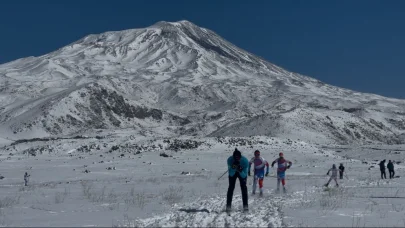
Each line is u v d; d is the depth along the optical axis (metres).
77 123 142.88
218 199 15.66
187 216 11.30
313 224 9.72
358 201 14.44
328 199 14.76
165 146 63.34
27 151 72.69
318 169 39.44
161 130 128.62
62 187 23.41
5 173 41.16
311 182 25.05
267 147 62.88
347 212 11.67
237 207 13.21
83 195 17.59
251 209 12.67
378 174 34.69
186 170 39.66
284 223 9.86
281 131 101.38
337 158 53.50
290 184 23.53
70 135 118.44
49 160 57.25
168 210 12.52
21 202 14.95
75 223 9.96
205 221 10.49
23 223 10.02
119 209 12.67
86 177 35.84
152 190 20.11
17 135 129.88
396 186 21.42
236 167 12.34
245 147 63.06
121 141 75.81
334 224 9.71
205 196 16.94
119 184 24.73
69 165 49.03
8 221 10.36
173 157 54.03
